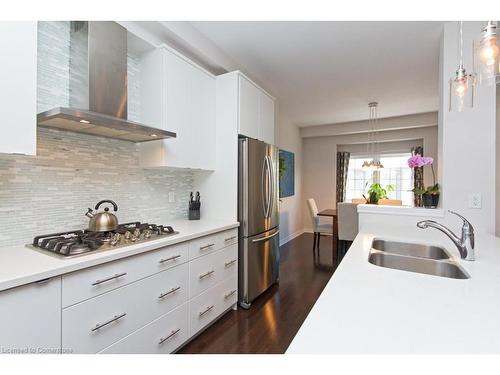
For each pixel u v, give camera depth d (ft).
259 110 9.57
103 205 6.38
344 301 2.69
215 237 7.22
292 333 6.92
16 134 3.99
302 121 18.43
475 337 2.06
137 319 4.99
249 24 7.29
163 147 6.66
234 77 8.38
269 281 9.48
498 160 8.54
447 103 6.88
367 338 2.04
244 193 8.36
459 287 3.06
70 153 5.73
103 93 5.63
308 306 8.50
